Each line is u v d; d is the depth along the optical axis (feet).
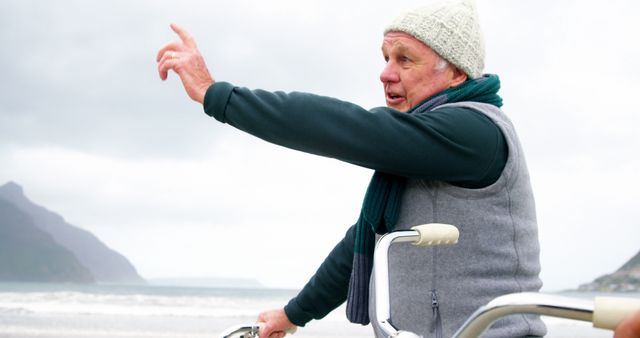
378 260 4.63
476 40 6.36
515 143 6.06
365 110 5.69
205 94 5.77
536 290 6.15
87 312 53.26
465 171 5.78
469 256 5.83
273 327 7.74
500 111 6.24
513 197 5.98
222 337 7.34
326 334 38.58
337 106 5.66
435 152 5.66
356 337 37.19
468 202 5.87
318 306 7.75
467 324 3.34
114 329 37.01
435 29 6.21
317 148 5.65
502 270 5.84
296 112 5.57
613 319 2.89
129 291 167.73
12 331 34.12
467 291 5.79
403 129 5.64
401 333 3.90
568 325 52.49
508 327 5.69
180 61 5.87
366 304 6.52
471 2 6.50
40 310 53.78
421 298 5.93
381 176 6.22
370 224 6.41
